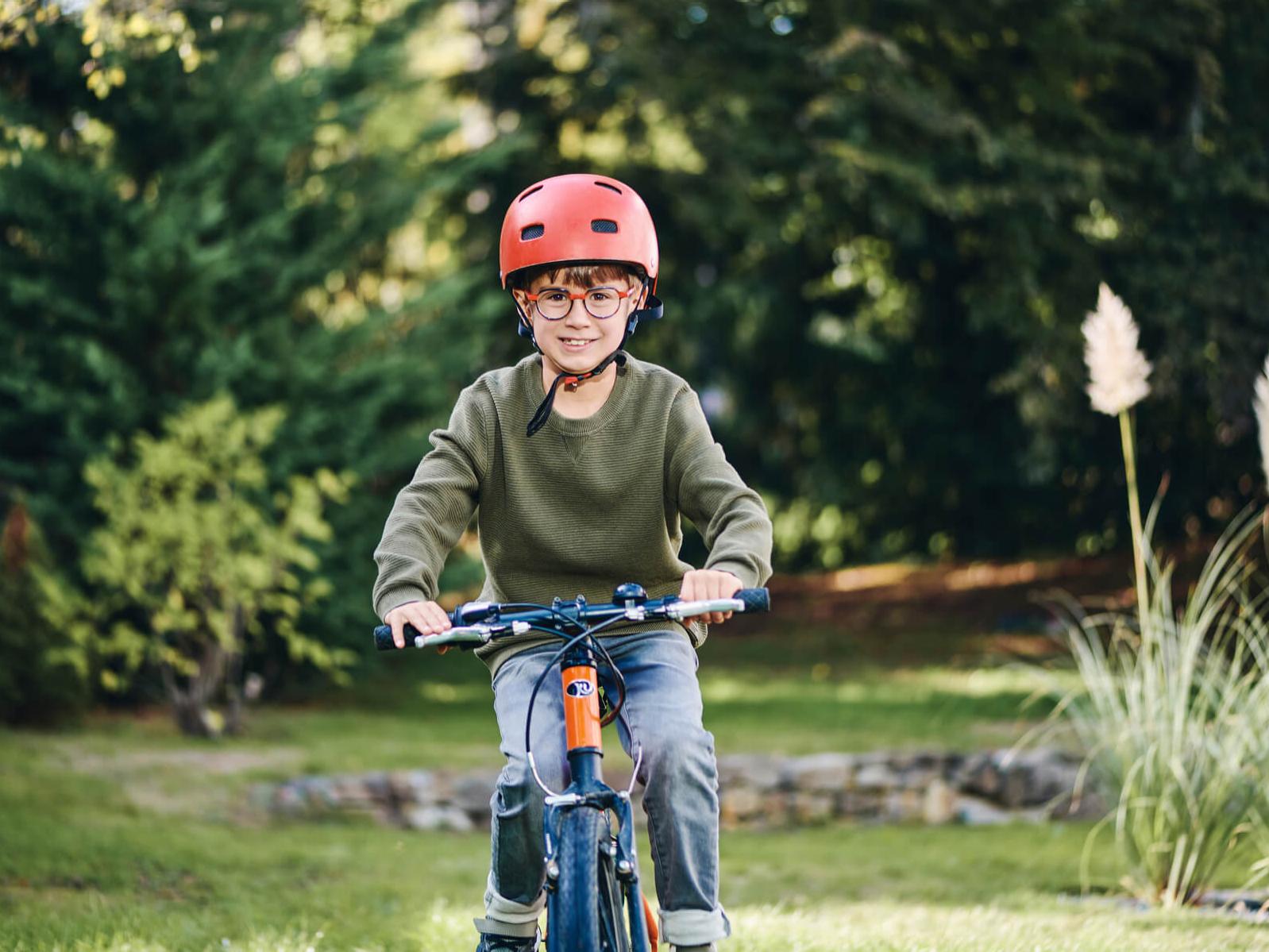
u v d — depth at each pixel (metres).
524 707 2.97
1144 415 15.60
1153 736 5.86
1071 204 14.84
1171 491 16.83
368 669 13.23
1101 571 18.44
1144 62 14.65
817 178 14.70
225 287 12.34
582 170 16.16
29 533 10.45
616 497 3.20
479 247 16.16
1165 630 6.11
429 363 13.29
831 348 19.44
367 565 12.82
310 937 4.74
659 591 3.30
